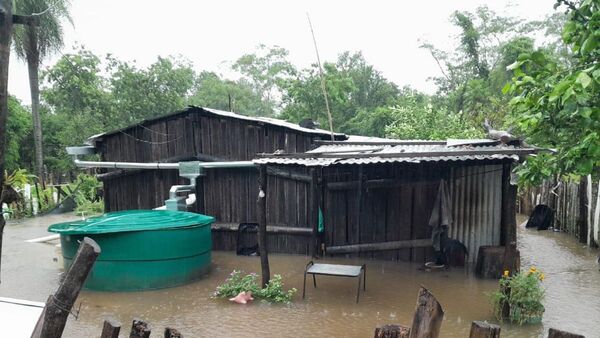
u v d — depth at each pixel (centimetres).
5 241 1292
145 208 1255
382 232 1012
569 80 330
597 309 668
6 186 450
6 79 424
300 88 2605
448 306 700
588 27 353
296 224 1116
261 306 724
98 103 2917
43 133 3002
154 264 836
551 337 269
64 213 1872
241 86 4419
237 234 1153
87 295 804
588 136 351
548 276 853
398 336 313
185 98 3616
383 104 3225
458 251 935
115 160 1284
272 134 1138
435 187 961
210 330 628
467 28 3020
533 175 448
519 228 1379
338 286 824
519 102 400
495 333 280
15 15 462
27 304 373
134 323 342
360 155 749
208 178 1191
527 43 2480
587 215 1120
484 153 706
